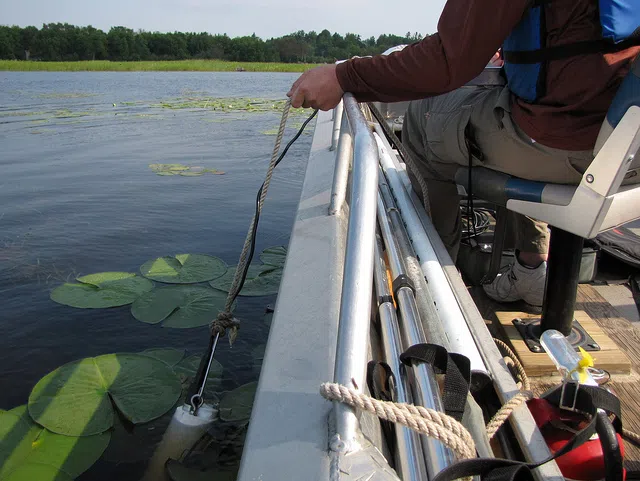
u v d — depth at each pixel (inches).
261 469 21.2
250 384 67.5
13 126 291.9
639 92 33.9
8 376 68.7
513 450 34.2
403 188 65.2
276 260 104.8
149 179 171.0
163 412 61.8
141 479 51.5
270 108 396.5
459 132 49.8
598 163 37.8
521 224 56.9
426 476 23.9
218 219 130.6
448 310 40.9
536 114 41.1
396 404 22.7
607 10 35.1
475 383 35.8
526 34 40.1
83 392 64.3
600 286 67.7
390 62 41.3
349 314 24.1
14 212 134.0
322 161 65.3
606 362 47.9
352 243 26.4
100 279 94.3
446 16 39.0
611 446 29.0
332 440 21.9
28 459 53.9
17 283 93.2
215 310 85.7
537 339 50.8
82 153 217.0
